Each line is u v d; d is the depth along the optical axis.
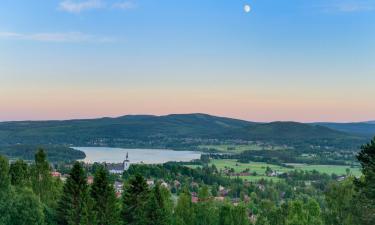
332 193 79.69
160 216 91.75
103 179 88.56
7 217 82.38
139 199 91.12
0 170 86.81
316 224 89.69
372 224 61.09
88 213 84.88
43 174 101.12
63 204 87.38
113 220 87.88
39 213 84.69
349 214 74.00
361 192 61.50
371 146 59.28
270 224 114.62
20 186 97.69
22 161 105.94
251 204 183.25
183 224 104.81
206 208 111.50
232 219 109.25
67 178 87.88
